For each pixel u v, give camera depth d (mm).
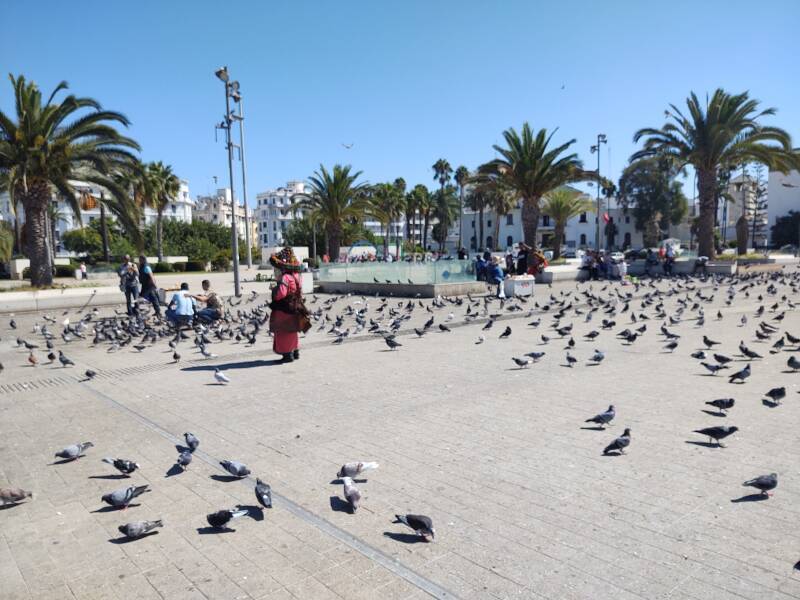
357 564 3578
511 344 11469
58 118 22906
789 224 77125
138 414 7023
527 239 34344
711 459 5102
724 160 31484
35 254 24188
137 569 3582
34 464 5438
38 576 3523
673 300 19031
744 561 3469
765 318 14336
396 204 72938
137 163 25375
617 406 6859
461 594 3225
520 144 33375
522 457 5285
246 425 6480
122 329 13500
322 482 4855
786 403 6797
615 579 3322
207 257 63031
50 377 9312
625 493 4457
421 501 4438
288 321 9883
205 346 10555
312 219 42938
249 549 3799
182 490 4773
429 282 23125
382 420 6543
